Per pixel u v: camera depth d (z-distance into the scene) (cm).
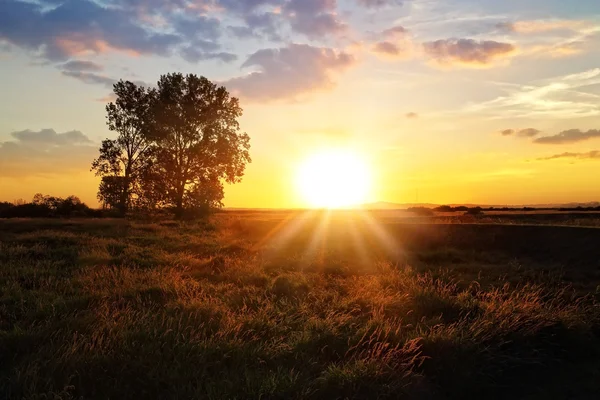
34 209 5203
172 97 4606
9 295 987
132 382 552
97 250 1781
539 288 1175
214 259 1644
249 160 4862
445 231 2142
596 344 795
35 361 575
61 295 994
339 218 3500
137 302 950
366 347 701
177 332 694
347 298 1039
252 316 839
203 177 4647
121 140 4909
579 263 1562
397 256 1812
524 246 1850
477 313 920
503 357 701
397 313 917
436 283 1266
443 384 621
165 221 4125
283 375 570
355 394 549
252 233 2852
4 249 1706
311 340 705
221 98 4694
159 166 4600
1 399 501
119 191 4812
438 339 700
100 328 707
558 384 654
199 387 534
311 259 1698
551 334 798
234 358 631
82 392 526
